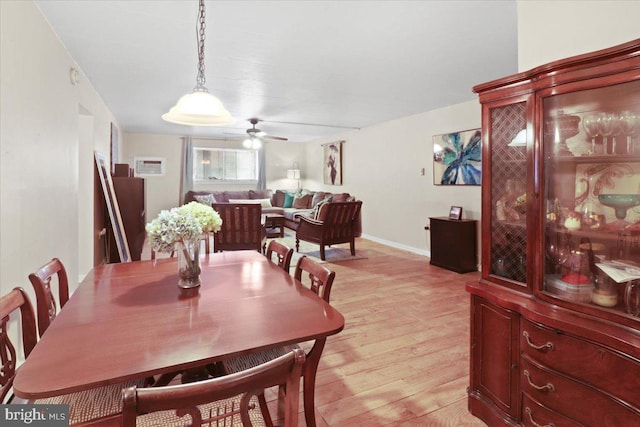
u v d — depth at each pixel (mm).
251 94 4324
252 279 1781
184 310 1356
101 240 4250
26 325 1296
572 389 1277
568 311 1351
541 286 1467
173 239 1551
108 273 1856
